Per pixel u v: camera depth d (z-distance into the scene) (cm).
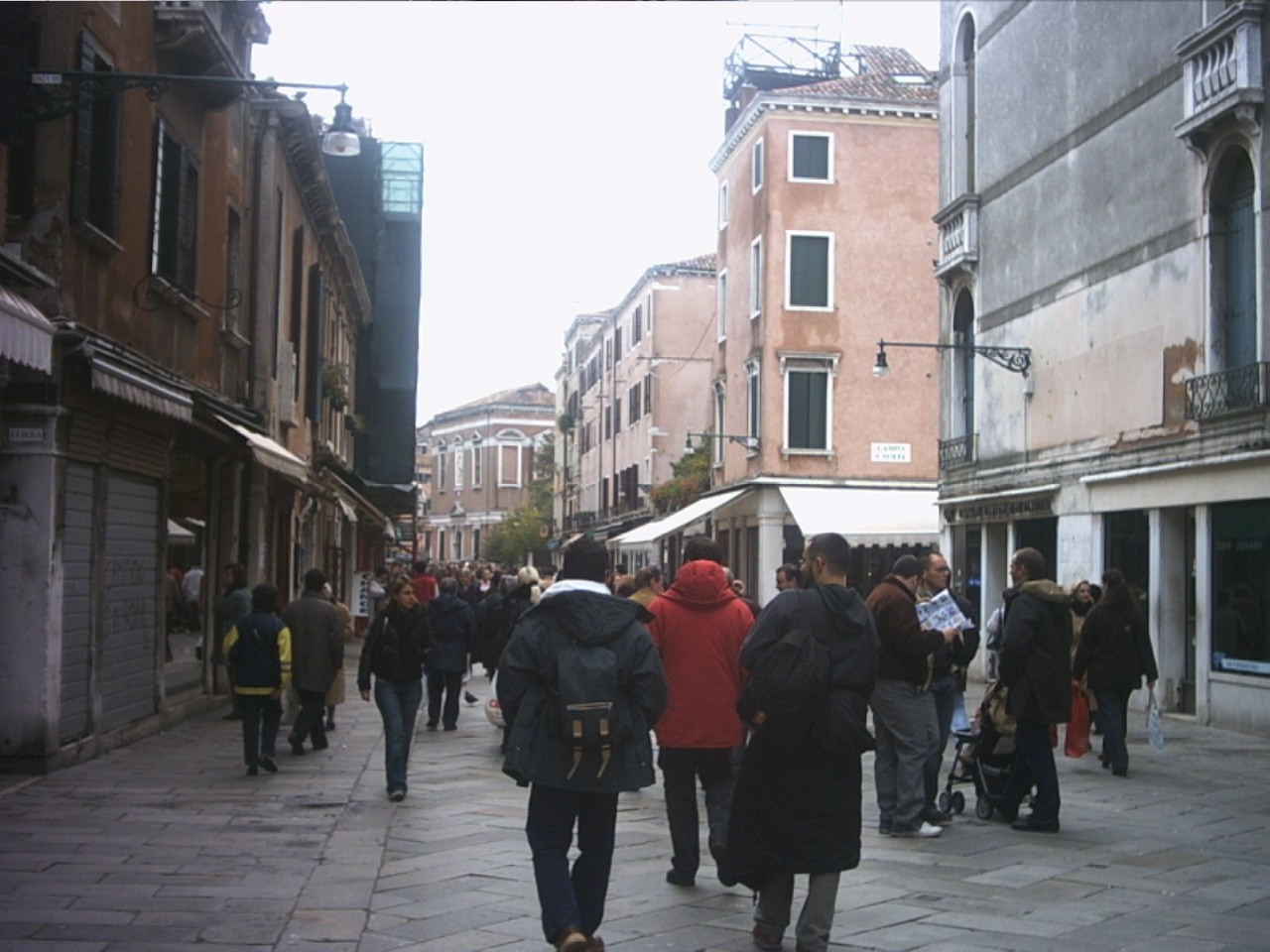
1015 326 2311
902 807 932
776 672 605
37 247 1134
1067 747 1352
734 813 630
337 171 4275
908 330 3788
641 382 5481
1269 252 1603
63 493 1155
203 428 1597
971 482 2477
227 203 1830
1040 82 2231
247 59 1952
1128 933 677
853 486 3734
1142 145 1900
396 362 4300
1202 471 1706
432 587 2416
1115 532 1967
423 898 739
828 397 3750
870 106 3769
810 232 3762
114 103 1259
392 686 1089
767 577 3728
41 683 1135
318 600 1366
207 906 707
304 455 2595
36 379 1121
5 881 754
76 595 1209
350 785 1143
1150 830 973
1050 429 2172
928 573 1051
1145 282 1884
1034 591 957
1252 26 1620
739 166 4059
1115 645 1264
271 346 2108
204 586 1788
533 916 701
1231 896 761
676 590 791
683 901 743
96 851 840
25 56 1042
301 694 1345
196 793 1078
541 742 582
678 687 777
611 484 6209
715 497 4066
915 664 928
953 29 2616
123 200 1330
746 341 3925
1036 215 2239
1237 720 1630
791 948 649
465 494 11006
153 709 1487
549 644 591
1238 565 1647
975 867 838
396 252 4316
